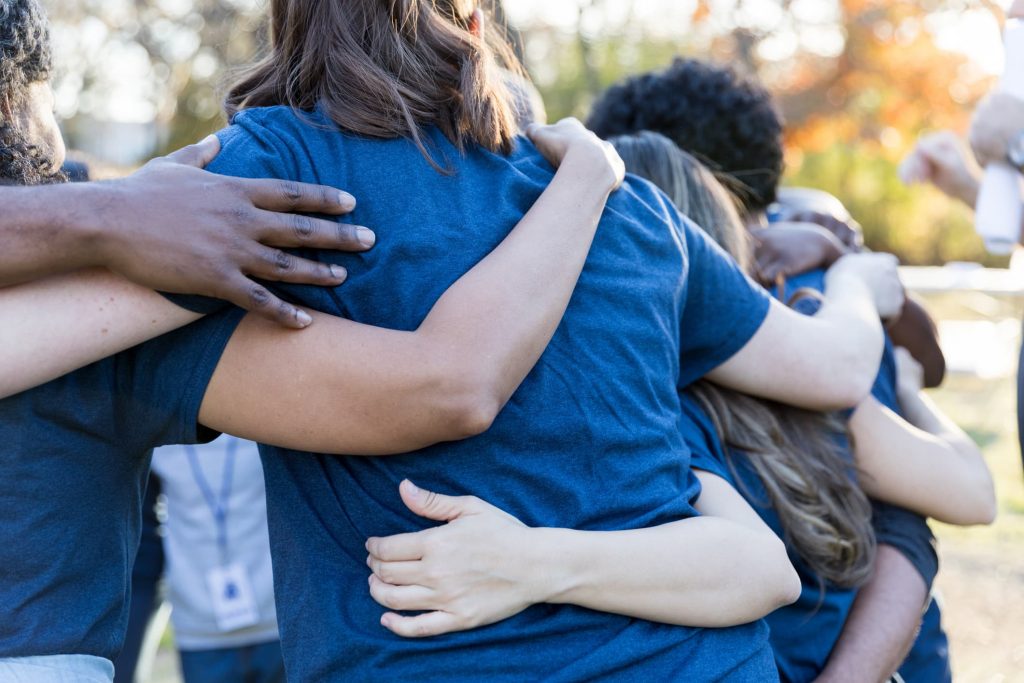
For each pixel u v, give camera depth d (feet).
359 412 3.94
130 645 9.62
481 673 4.13
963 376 25.25
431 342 3.95
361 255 4.16
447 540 4.09
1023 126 7.23
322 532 4.32
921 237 50.65
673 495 4.53
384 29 4.46
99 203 3.72
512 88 6.10
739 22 49.42
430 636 4.13
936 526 18.16
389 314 4.14
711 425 5.35
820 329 5.44
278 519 4.42
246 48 35.96
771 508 5.41
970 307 26.71
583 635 4.28
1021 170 7.36
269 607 9.70
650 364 4.55
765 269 6.35
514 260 4.17
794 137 50.16
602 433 4.32
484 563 4.10
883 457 5.86
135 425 4.11
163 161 4.02
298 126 4.34
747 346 5.18
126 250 3.70
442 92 4.51
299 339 3.95
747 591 4.45
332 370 3.92
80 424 4.01
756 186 7.04
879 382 6.28
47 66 4.28
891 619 5.73
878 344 5.64
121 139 39.60
